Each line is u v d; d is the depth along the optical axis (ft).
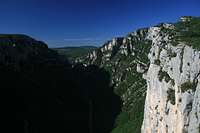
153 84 563.48
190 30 586.45
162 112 509.76
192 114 397.80
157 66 550.36
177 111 437.17
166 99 487.61
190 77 412.16
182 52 443.73
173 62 468.75
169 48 500.33
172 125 459.73
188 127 404.77
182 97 416.67
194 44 427.33
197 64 397.80
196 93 390.01
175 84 454.40
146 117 618.03
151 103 579.89
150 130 585.22
